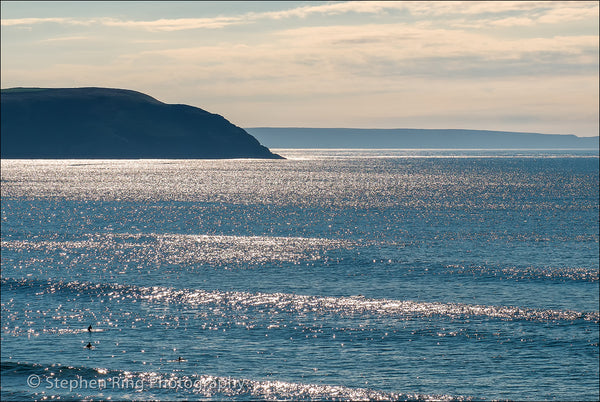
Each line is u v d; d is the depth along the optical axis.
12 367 48.12
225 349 53.06
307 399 44.00
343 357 51.47
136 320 60.72
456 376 48.06
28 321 60.06
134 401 43.00
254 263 89.75
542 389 46.09
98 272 82.81
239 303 67.00
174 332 57.19
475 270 84.69
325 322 60.22
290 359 51.00
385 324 59.78
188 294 70.81
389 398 44.47
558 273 82.62
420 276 81.06
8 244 105.00
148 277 79.94
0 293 70.62
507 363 50.50
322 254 97.31
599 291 72.75
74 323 59.56
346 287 74.62
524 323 60.09
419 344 54.44
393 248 103.38
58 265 87.38
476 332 57.41
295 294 71.06
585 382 47.16
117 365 49.34
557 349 53.41
